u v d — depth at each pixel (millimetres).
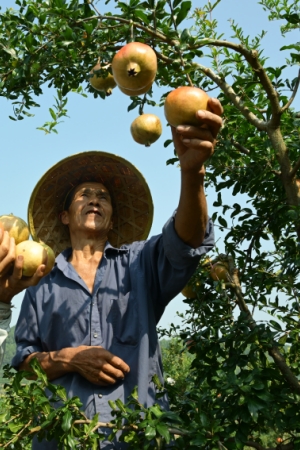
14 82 2494
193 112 1912
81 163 3283
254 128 3047
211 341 2826
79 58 2473
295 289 2822
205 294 3316
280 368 2699
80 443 2127
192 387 2949
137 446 2105
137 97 2840
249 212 3244
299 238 2617
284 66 2756
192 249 2432
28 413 2143
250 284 3078
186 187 2242
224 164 3170
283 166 2609
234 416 2270
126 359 2580
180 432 2131
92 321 2678
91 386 2516
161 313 2873
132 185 3377
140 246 2961
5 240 2182
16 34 2430
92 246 3006
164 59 2344
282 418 2420
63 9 2273
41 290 2893
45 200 3348
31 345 2816
